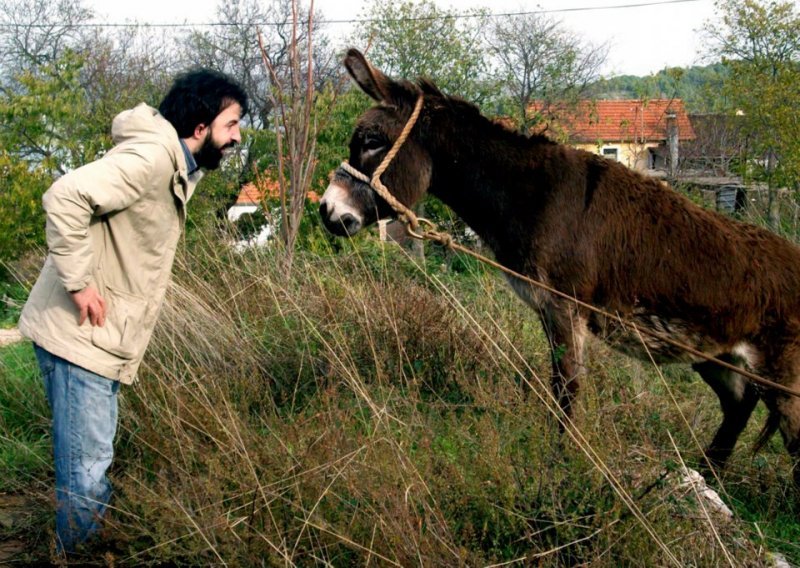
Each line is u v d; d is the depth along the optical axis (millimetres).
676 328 3607
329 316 4789
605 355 3908
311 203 10156
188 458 3172
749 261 3529
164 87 18781
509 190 3773
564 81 21031
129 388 3871
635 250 3607
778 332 3471
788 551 3129
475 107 3926
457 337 4492
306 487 2826
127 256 2773
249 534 2641
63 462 2791
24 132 12914
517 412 3275
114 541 2752
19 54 26656
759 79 14766
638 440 3477
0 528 3252
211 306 5133
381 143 3949
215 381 4051
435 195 4098
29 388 4531
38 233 11289
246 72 22609
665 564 2576
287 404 4203
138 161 2633
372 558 2543
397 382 4301
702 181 16156
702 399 4430
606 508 2729
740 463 3746
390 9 17812
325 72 20203
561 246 3650
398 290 5027
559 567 2654
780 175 12219
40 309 2762
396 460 2889
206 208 11461
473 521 2795
